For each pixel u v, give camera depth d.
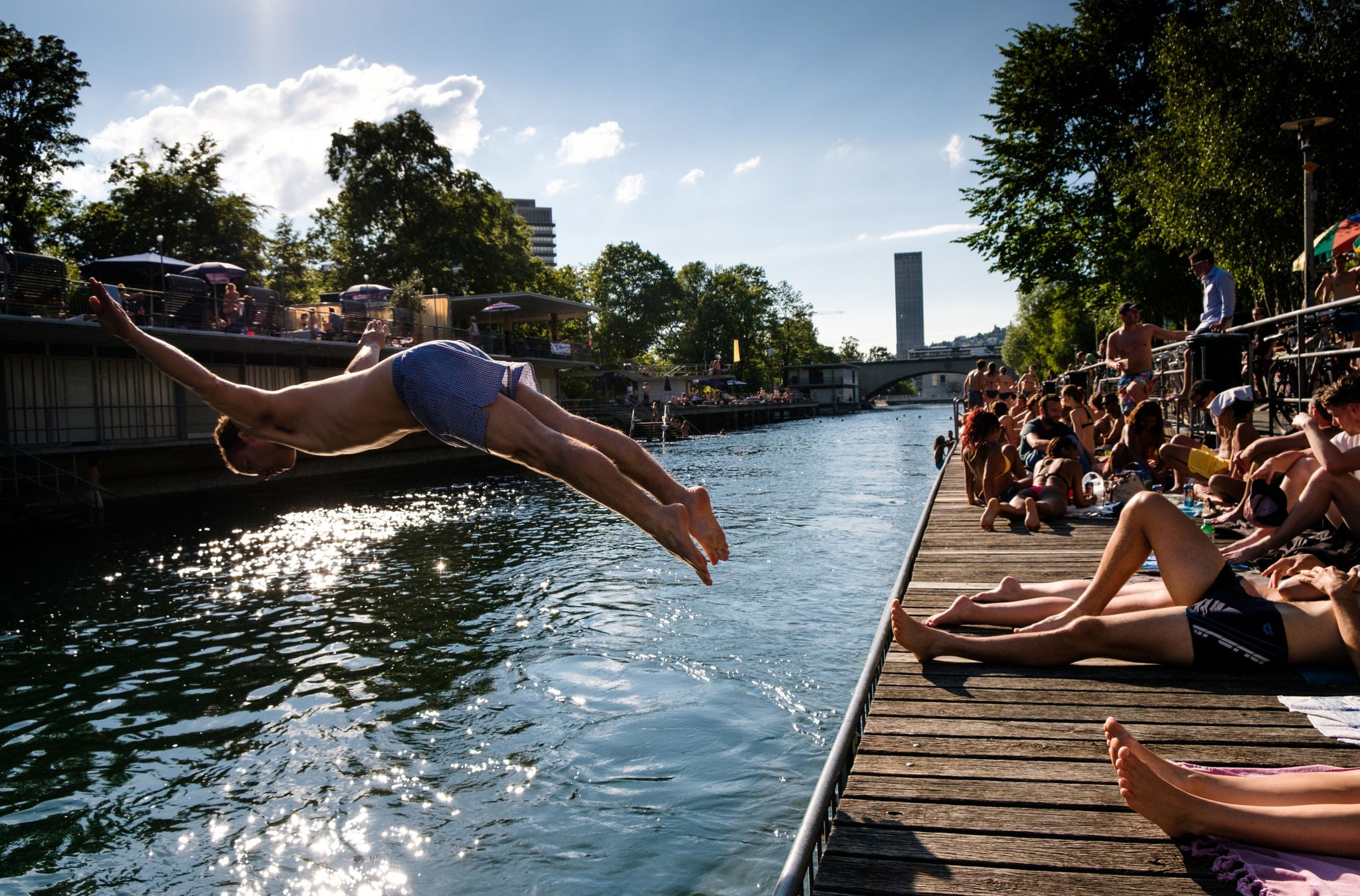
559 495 23.95
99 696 8.03
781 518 17.45
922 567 7.05
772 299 106.56
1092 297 31.89
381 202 50.34
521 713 7.05
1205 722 3.51
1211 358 10.54
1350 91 18.19
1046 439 10.38
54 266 20.39
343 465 31.77
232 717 7.36
